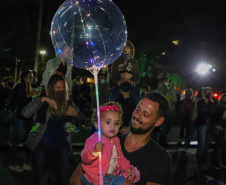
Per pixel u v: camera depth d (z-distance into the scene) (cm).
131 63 438
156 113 241
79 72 1638
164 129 1022
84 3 262
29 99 650
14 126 661
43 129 392
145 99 245
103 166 232
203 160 778
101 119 244
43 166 390
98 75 736
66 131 402
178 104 1427
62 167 394
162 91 1011
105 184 229
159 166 242
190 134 959
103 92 739
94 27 257
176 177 699
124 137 258
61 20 264
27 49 2030
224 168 748
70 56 267
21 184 598
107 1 271
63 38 262
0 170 672
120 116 247
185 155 912
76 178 253
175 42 2484
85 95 1263
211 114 778
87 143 248
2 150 842
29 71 659
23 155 781
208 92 785
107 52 265
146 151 246
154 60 2528
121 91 429
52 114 396
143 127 242
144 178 243
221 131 771
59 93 400
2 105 866
